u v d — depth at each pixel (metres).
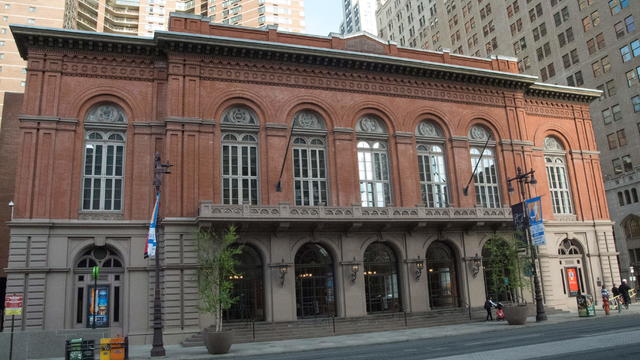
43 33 30.53
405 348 19.92
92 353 19.59
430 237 35.75
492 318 33.47
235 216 29.84
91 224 29.69
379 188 36.22
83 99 31.25
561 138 43.72
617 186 61.25
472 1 86.12
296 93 35.12
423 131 38.59
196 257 29.89
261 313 31.27
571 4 68.38
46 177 29.48
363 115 36.97
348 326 30.91
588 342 16.55
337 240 33.44
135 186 31.09
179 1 126.94
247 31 35.38
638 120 59.22
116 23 118.00
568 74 68.62
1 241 42.88
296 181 34.22
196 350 24.91
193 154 31.56
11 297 21.44
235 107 33.84
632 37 60.09
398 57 38.16
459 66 38.72
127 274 29.88
